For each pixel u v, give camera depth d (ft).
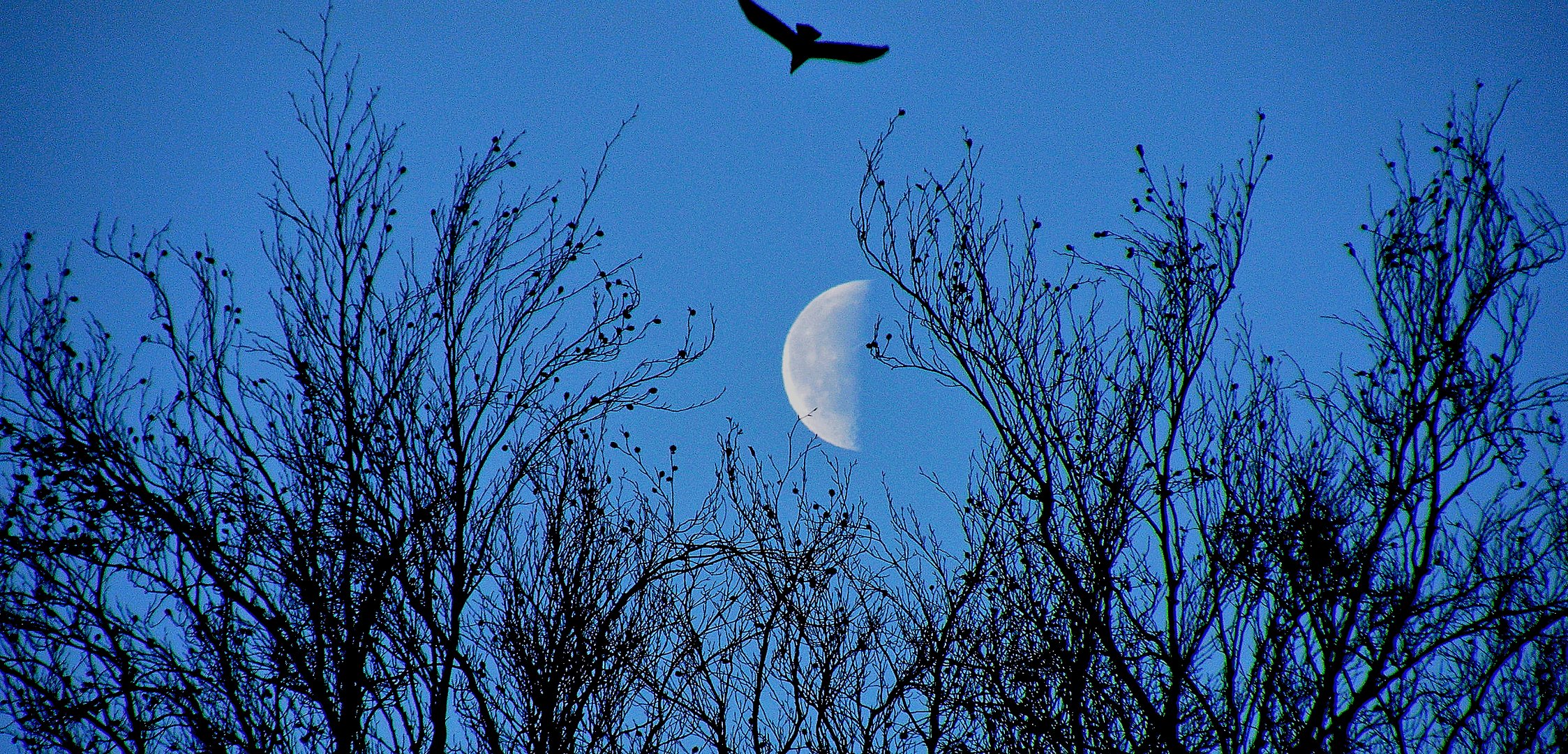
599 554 40.45
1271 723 35.04
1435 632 37.01
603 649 38.47
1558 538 37.70
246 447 38.75
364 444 39.58
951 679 38.50
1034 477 40.22
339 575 36.58
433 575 37.83
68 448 36.35
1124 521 38.65
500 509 40.65
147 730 34.09
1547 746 35.99
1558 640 37.01
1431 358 39.96
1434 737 36.52
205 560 36.01
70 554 35.32
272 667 35.22
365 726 35.06
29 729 33.40
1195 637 36.55
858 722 38.68
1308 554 36.81
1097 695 36.40
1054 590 38.34
